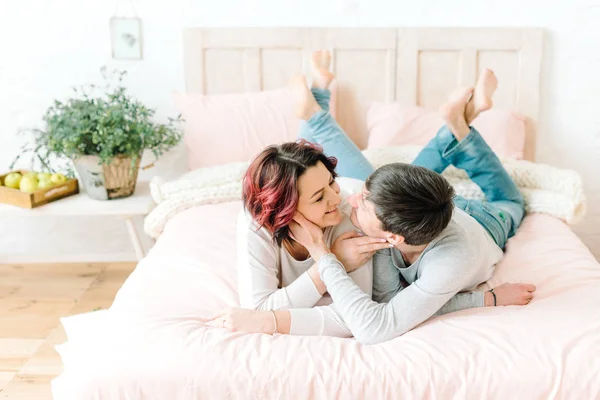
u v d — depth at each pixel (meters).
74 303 2.79
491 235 2.04
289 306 1.62
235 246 2.11
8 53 2.98
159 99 3.07
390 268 1.74
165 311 1.69
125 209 2.66
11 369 2.29
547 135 3.09
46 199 2.68
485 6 2.95
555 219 2.35
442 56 2.97
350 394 1.41
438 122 2.86
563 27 2.95
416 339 1.53
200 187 2.54
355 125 3.06
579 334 1.50
